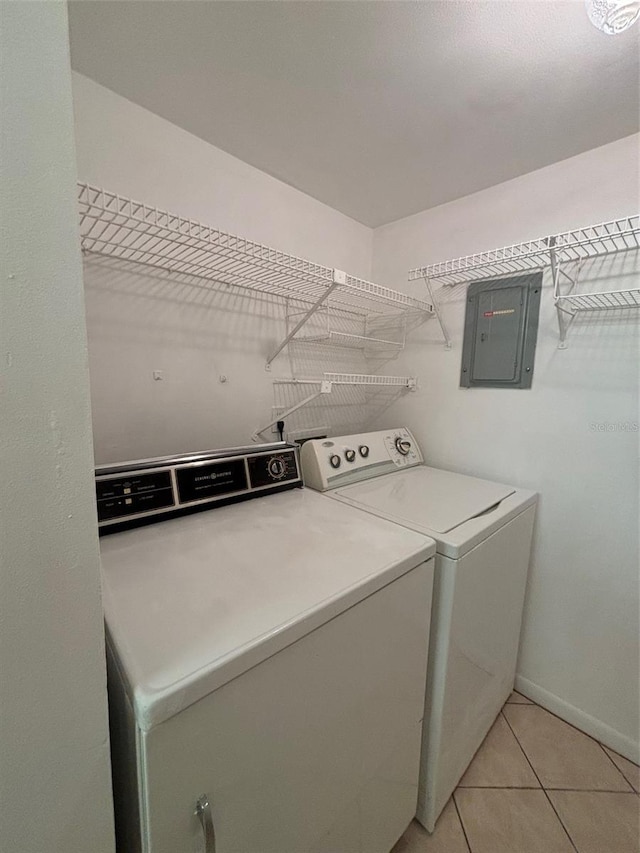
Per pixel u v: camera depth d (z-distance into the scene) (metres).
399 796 1.07
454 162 1.48
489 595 1.27
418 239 1.93
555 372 1.52
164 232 1.21
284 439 1.69
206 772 0.59
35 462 0.43
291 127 1.30
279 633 0.66
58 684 0.48
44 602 0.46
